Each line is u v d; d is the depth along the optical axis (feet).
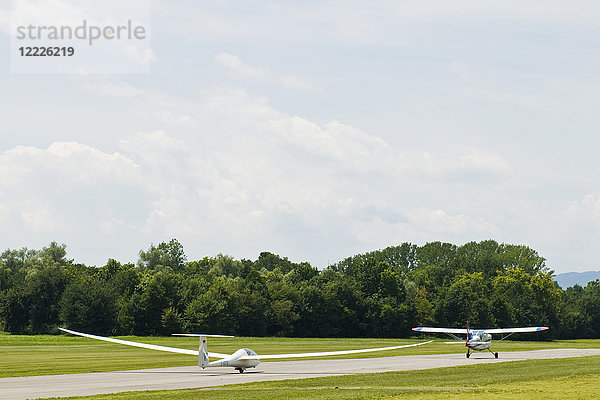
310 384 140.15
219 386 135.13
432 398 114.01
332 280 554.46
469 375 164.04
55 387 131.13
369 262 570.05
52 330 483.10
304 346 334.03
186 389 128.77
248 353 170.81
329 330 507.30
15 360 217.36
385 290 556.51
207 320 455.63
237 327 468.75
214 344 350.02
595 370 181.57
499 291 594.24
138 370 177.37
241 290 492.95
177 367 188.75
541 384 139.13
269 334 498.69
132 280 526.98
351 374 166.91
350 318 516.73
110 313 463.01
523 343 476.95
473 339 253.44
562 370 181.78
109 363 203.92
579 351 324.19
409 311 530.68
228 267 642.63
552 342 538.88
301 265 614.34
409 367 193.88
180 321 458.91
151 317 462.19
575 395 117.60
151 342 368.27
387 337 520.83
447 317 552.00
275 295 507.30
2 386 132.87
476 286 595.47
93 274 605.31
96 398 112.78
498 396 116.26
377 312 521.65
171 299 472.03
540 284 587.27
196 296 474.08
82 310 454.81
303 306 505.66
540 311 576.61
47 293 496.64
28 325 494.59
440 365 204.03
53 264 538.06
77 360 218.59
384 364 207.92
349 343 382.63
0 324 495.82
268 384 139.85
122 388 129.90
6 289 533.14
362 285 560.20
